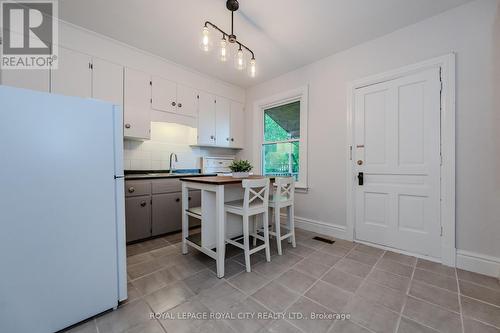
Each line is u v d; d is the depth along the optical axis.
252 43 2.53
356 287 1.63
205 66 3.19
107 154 1.33
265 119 3.87
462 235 1.92
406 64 2.21
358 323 1.26
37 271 1.10
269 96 3.63
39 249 1.10
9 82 1.97
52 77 2.15
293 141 3.42
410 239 2.21
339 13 2.01
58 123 1.14
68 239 1.19
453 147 1.94
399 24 2.17
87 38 2.34
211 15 2.05
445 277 1.77
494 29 1.77
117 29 2.31
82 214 1.23
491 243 1.80
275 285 1.65
